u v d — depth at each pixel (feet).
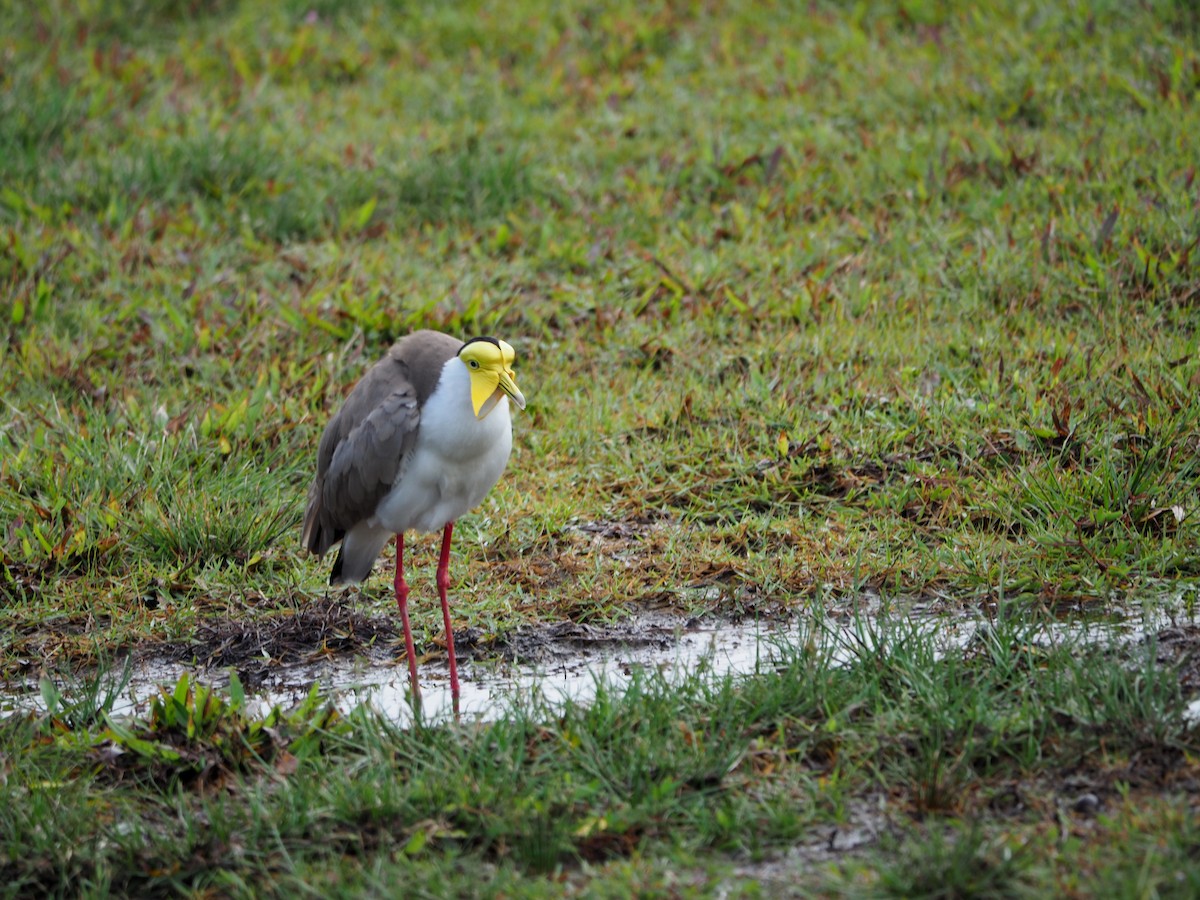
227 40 67.15
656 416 39.93
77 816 24.00
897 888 20.76
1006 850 21.30
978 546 32.71
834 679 26.68
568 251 49.06
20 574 34.27
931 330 42.68
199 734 26.32
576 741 25.34
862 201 51.44
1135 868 20.43
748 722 25.76
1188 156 49.62
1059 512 33.04
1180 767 23.41
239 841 23.38
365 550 31.78
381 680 30.17
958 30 62.03
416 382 29.12
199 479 37.63
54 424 39.50
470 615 32.24
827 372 40.73
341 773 24.81
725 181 53.16
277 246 51.57
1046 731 24.62
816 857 22.18
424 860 22.53
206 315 45.75
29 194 52.21
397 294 46.44
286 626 32.24
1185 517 32.14
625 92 61.16
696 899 20.98
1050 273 44.57
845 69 60.49
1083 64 57.62
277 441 39.45
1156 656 27.22
